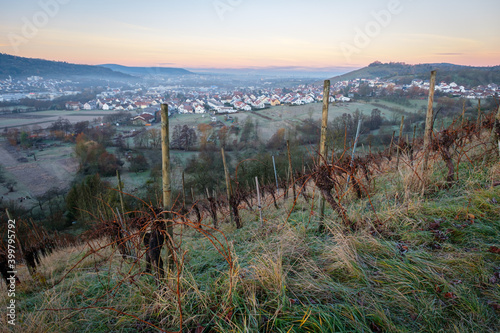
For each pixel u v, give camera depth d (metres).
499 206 3.08
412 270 2.38
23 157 52.25
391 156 8.03
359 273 2.40
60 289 3.19
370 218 3.51
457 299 2.05
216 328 2.01
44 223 22.44
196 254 3.53
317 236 3.44
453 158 5.12
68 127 73.50
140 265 2.99
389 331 1.81
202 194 21.17
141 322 2.23
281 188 9.36
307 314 1.97
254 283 2.35
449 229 2.95
